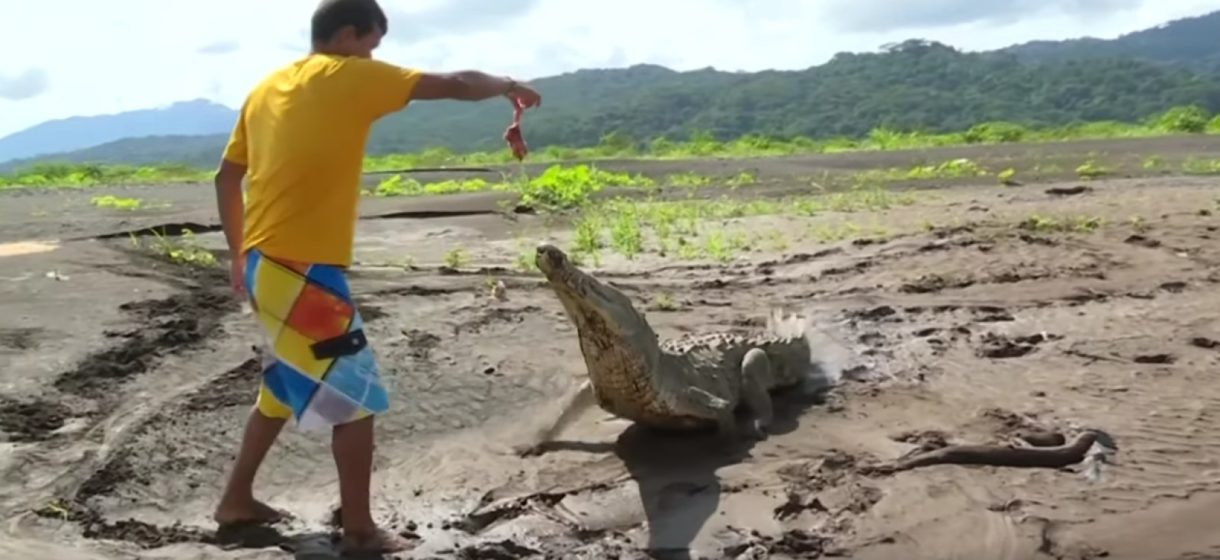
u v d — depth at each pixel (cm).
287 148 513
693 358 693
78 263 1099
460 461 654
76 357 791
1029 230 1290
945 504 555
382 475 641
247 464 556
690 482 605
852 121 11519
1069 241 1209
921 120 11181
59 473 627
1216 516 530
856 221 1445
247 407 723
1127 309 928
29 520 570
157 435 677
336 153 514
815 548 520
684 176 2353
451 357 822
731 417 674
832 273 1108
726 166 2675
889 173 2198
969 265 1109
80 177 3122
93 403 727
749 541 530
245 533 555
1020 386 736
